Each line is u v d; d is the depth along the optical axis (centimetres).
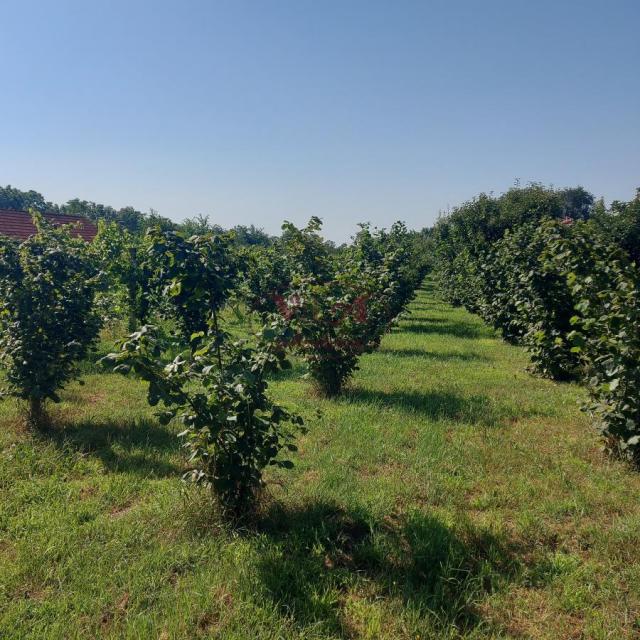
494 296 1373
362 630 288
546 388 843
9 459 510
